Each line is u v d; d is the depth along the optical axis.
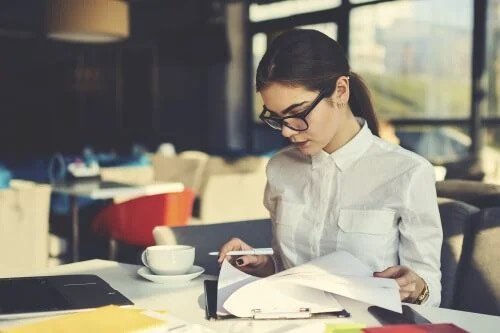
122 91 10.36
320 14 7.26
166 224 3.61
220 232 1.95
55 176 4.64
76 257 3.88
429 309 1.13
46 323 0.98
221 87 9.02
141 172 4.96
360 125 1.56
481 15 5.63
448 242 1.60
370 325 1.03
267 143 8.46
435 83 6.05
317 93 1.30
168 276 1.33
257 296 1.11
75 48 10.07
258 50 8.38
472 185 1.82
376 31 6.59
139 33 10.26
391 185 1.44
